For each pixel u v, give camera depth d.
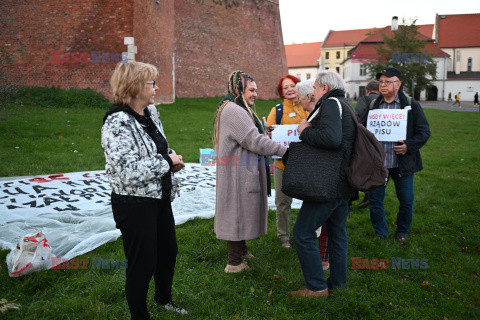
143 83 2.24
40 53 15.95
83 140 9.25
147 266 2.32
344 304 2.80
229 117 3.07
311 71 70.69
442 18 61.00
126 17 15.19
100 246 3.68
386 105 4.08
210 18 26.17
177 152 8.84
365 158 2.68
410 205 4.02
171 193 2.53
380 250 3.89
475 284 3.19
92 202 4.92
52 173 6.48
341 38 69.06
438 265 3.55
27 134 9.31
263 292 3.02
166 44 19.09
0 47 15.53
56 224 4.05
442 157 9.39
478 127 16.08
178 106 18.34
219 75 26.84
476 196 5.83
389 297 2.99
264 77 30.52
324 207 2.74
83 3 15.43
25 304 2.73
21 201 4.77
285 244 3.96
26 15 15.91
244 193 3.14
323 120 2.64
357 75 52.91
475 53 57.31
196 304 2.84
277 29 32.03
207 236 4.06
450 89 52.44
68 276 3.11
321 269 2.91
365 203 5.30
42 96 14.70
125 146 2.17
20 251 3.06
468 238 4.22
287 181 2.68
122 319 2.62
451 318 2.72
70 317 2.61
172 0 19.77
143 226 2.27
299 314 2.75
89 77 15.64
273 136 3.62
